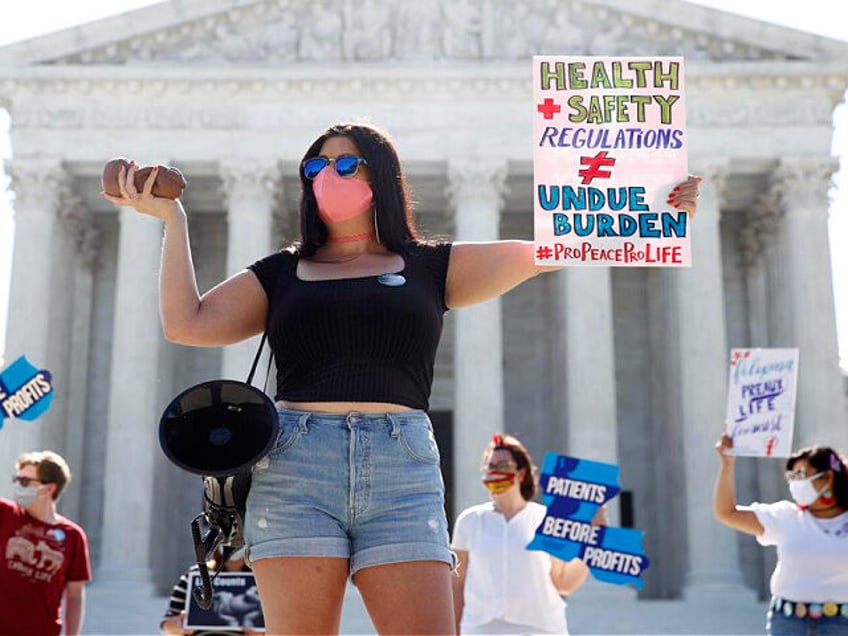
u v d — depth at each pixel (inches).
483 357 2214.6
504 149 2319.1
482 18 2389.3
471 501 2153.1
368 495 238.8
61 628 596.1
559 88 276.5
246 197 2300.7
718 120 2326.5
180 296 254.5
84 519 2509.8
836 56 2324.1
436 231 2618.1
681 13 2343.8
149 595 2113.7
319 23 2393.0
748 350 629.6
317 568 233.6
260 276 269.4
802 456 542.0
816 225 2285.9
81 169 2348.7
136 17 2351.1
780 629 537.3
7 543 577.6
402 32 2388.0
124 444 2190.0
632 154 274.7
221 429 242.7
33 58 2322.8
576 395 2225.6
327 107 2337.6
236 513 248.8
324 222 271.7
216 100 2337.6
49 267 2283.5
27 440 2171.5
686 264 271.1
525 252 272.1
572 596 2105.1
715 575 2140.7
